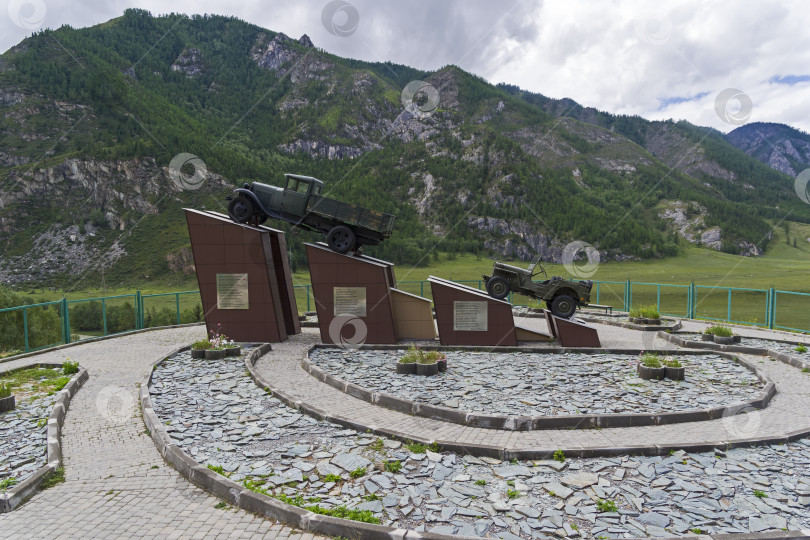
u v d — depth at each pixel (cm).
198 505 535
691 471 616
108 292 11125
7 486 575
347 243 1519
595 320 2148
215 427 762
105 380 1088
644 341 1617
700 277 12875
